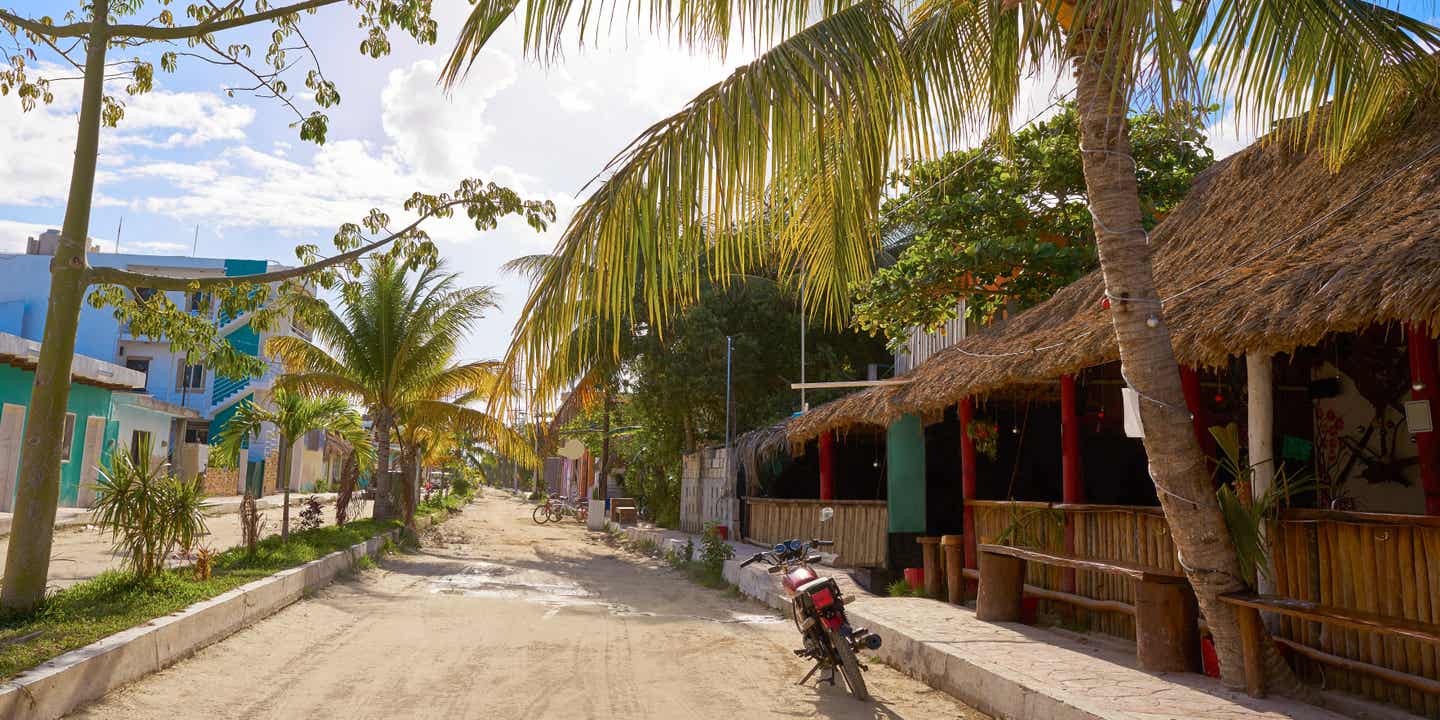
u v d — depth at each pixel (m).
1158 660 6.15
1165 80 4.50
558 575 15.69
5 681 4.98
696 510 25.23
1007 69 6.09
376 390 21.50
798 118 5.20
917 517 12.39
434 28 8.79
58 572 11.17
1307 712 5.11
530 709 5.84
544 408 5.05
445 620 9.73
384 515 21.95
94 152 7.84
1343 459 9.32
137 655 6.24
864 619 8.66
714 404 26.30
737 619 10.60
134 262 32.72
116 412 23.00
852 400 13.04
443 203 8.54
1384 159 7.12
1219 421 9.11
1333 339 8.58
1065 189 13.99
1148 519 7.36
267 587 9.42
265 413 13.99
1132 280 5.66
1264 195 8.54
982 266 13.47
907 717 5.96
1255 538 5.71
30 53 8.36
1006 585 8.49
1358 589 5.53
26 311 29.12
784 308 24.81
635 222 5.09
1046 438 13.51
